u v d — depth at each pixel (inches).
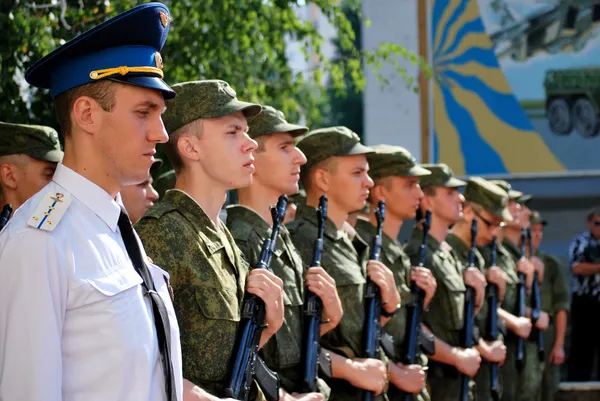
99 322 146.0
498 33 679.7
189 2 392.8
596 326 577.0
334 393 283.6
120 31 154.3
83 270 146.2
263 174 261.0
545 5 686.5
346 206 297.0
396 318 328.5
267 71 443.2
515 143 685.9
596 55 693.3
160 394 155.3
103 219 153.2
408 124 666.2
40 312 140.6
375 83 660.7
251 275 209.2
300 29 445.4
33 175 266.1
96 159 154.3
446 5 666.8
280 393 236.8
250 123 261.1
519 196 508.7
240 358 199.9
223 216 312.0
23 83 355.6
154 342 153.7
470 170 680.4
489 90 680.4
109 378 145.9
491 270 421.7
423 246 347.9
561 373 655.8
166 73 390.3
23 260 141.9
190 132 211.8
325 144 296.2
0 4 325.4
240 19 405.1
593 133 697.0
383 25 662.5
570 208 705.6
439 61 668.7
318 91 592.4
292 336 249.8
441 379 367.6
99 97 153.4
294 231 293.1
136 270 156.0
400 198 339.3
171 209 201.9
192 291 197.0
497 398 410.9
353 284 290.5
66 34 349.1
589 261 576.7
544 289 535.5
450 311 368.8
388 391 323.3
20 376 139.2
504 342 448.8
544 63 689.6
